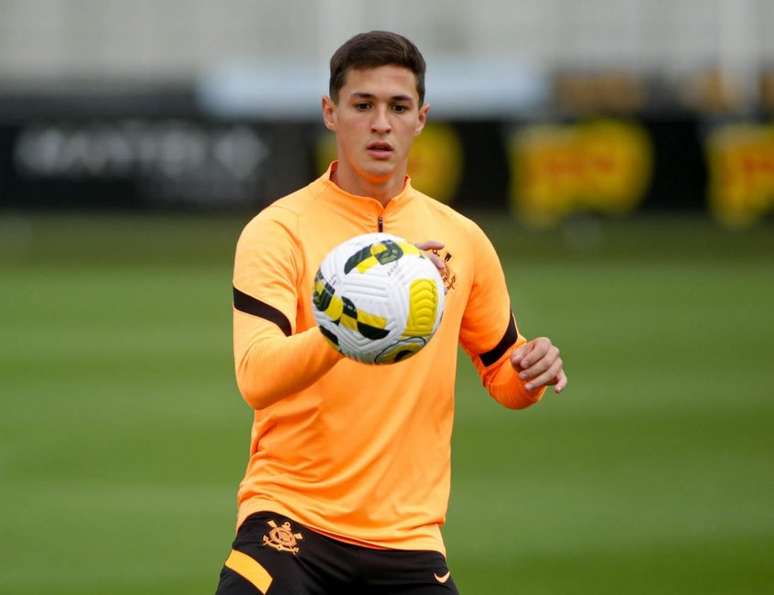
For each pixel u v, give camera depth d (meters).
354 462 15.04
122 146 82.94
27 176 82.75
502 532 28.83
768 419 39.84
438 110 83.38
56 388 44.62
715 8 113.62
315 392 14.96
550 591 24.91
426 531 15.33
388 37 15.14
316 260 15.26
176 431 38.47
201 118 82.69
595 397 43.00
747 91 87.19
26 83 84.81
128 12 113.88
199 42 113.94
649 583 25.38
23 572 26.16
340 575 15.03
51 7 113.44
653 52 114.25
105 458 35.47
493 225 84.31
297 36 113.88
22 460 35.28
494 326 16.36
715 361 49.28
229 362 49.38
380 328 13.38
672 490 32.22
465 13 114.56
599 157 84.00
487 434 38.19
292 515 14.98
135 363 49.19
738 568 26.27
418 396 15.22
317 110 82.69
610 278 72.81
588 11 114.44
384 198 15.62
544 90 84.69
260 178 82.81
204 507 30.88
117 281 71.56
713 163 84.06
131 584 25.44
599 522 29.55
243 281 14.95
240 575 14.76
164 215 83.31
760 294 67.00
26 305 63.41
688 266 77.50
